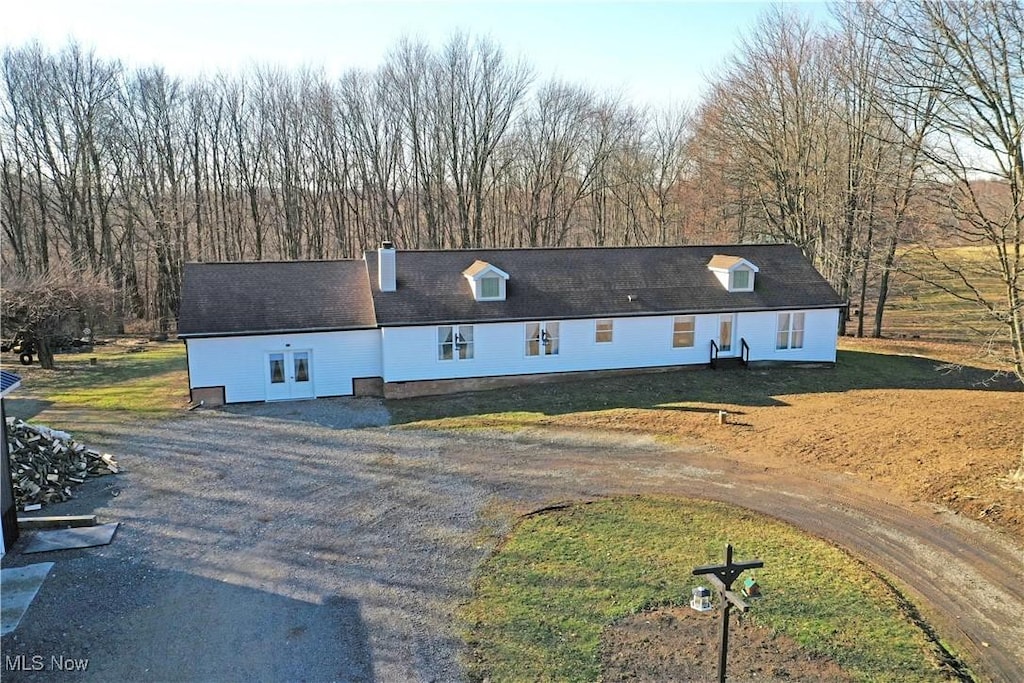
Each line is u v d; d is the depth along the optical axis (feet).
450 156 159.94
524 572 39.70
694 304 88.63
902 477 52.90
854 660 31.60
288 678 30.58
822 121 119.03
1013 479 49.98
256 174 160.45
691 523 46.14
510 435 65.67
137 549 42.47
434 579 39.04
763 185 126.41
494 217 168.66
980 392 79.36
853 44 102.12
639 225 177.27
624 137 170.09
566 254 93.86
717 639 33.14
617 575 39.27
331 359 80.79
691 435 65.05
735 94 125.08
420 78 157.17
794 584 38.11
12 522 42.68
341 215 165.27
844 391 80.48
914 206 75.41
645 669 30.94
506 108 159.22
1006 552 41.65
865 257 111.04
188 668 31.19
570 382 85.81
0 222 138.82
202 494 51.29
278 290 83.71
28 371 100.07
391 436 65.51
